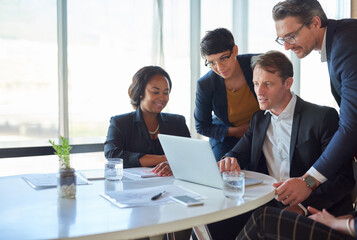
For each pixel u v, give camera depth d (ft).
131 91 7.79
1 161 9.55
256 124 7.24
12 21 9.50
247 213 7.24
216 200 4.58
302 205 6.07
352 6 15.76
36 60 9.78
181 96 11.71
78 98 10.36
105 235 3.43
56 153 4.77
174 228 3.75
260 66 6.66
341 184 6.12
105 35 10.62
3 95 9.46
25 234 3.40
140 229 3.58
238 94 8.66
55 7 9.93
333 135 6.44
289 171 6.78
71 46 10.23
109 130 7.71
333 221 4.56
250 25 12.92
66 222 3.73
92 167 10.75
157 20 11.19
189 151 5.40
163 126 7.89
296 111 6.76
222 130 8.96
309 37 6.35
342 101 6.05
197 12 11.82
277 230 4.46
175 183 5.65
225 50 7.83
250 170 7.18
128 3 10.87
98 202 4.51
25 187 5.37
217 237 7.38
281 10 6.37
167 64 11.51
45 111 9.91
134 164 7.14
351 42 5.98
